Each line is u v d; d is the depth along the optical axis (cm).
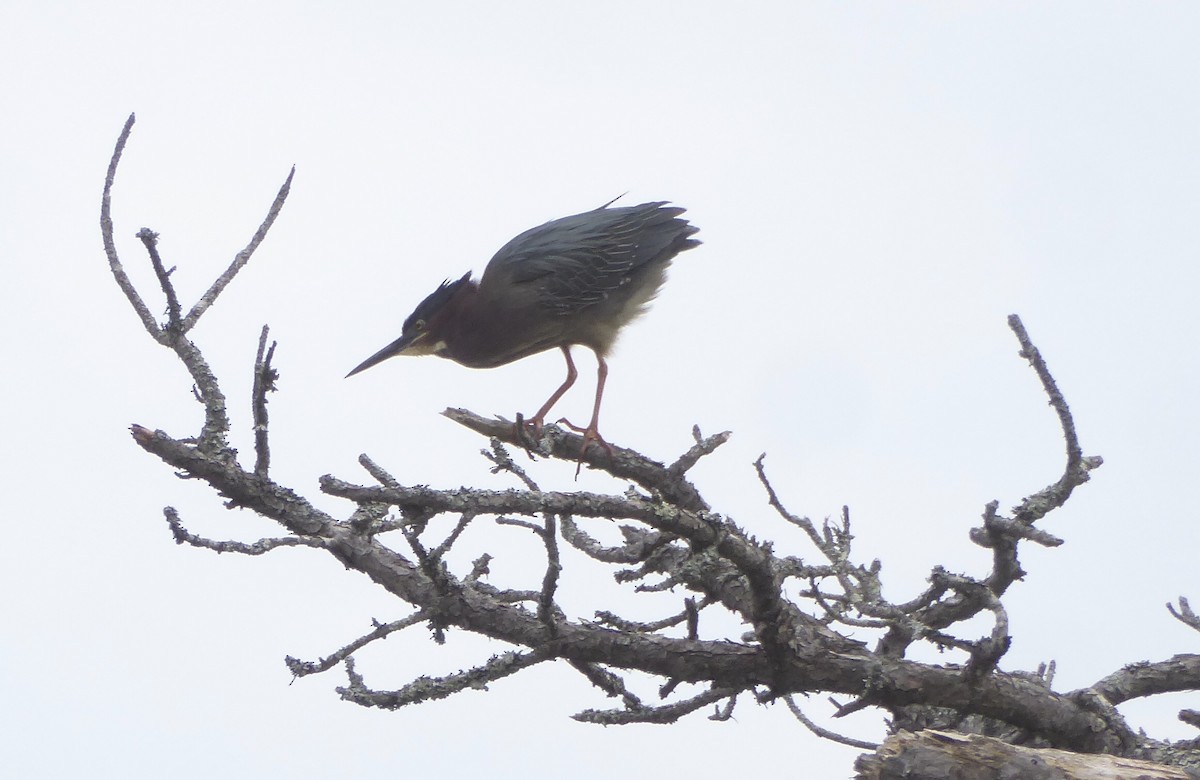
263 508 872
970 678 1020
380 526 909
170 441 841
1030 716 1042
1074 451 1081
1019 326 1077
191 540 836
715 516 937
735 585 1172
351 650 901
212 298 852
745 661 1012
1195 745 1042
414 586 962
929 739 841
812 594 1023
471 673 936
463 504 838
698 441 1217
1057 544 1039
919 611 1198
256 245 868
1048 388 1077
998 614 985
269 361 826
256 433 852
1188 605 1237
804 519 1141
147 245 809
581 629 979
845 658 1029
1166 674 1172
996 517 1057
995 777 816
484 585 1059
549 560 912
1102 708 1053
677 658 1001
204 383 850
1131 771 807
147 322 848
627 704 1039
